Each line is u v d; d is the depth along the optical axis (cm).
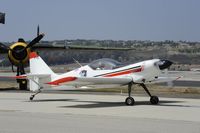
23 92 3016
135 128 1309
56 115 1634
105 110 1839
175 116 1634
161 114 1698
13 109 1856
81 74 2228
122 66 2162
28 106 1994
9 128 1297
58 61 10531
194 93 3066
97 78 2033
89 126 1345
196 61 15500
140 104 2153
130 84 2144
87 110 1833
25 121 1450
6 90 3256
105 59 2222
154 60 2130
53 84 2069
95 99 2450
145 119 1533
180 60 15538
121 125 1370
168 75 2327
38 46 3531
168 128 1312
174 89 3469
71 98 2514
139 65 2134
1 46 3161
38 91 2327
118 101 2327
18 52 3142
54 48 3619
